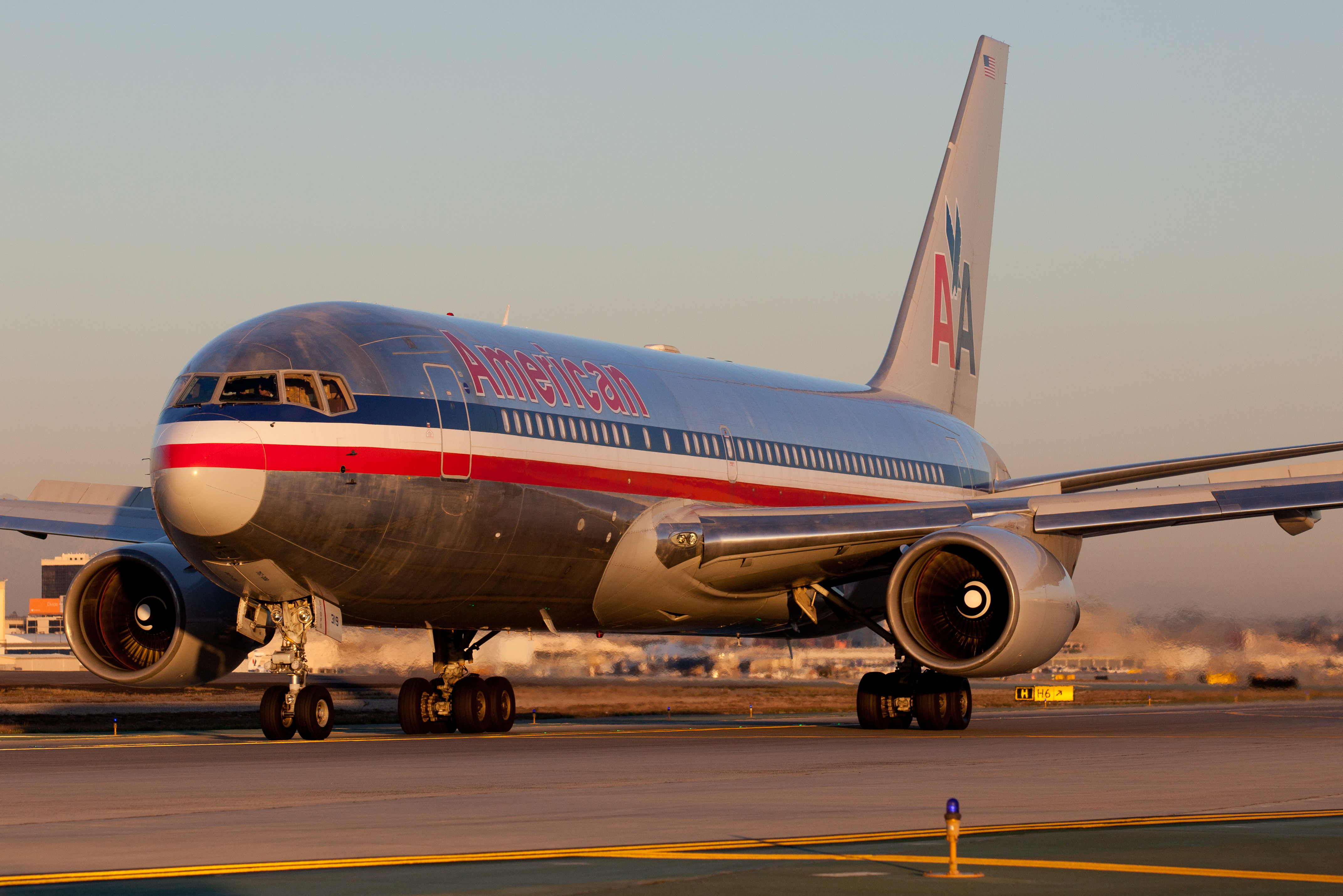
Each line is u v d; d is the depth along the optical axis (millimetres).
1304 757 50156
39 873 25594
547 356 68375
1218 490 67000
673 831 30469
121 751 54344
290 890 23562
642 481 69375
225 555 56250
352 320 60781
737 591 72625
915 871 25016
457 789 39281
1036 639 62000
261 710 61094
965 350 106750
